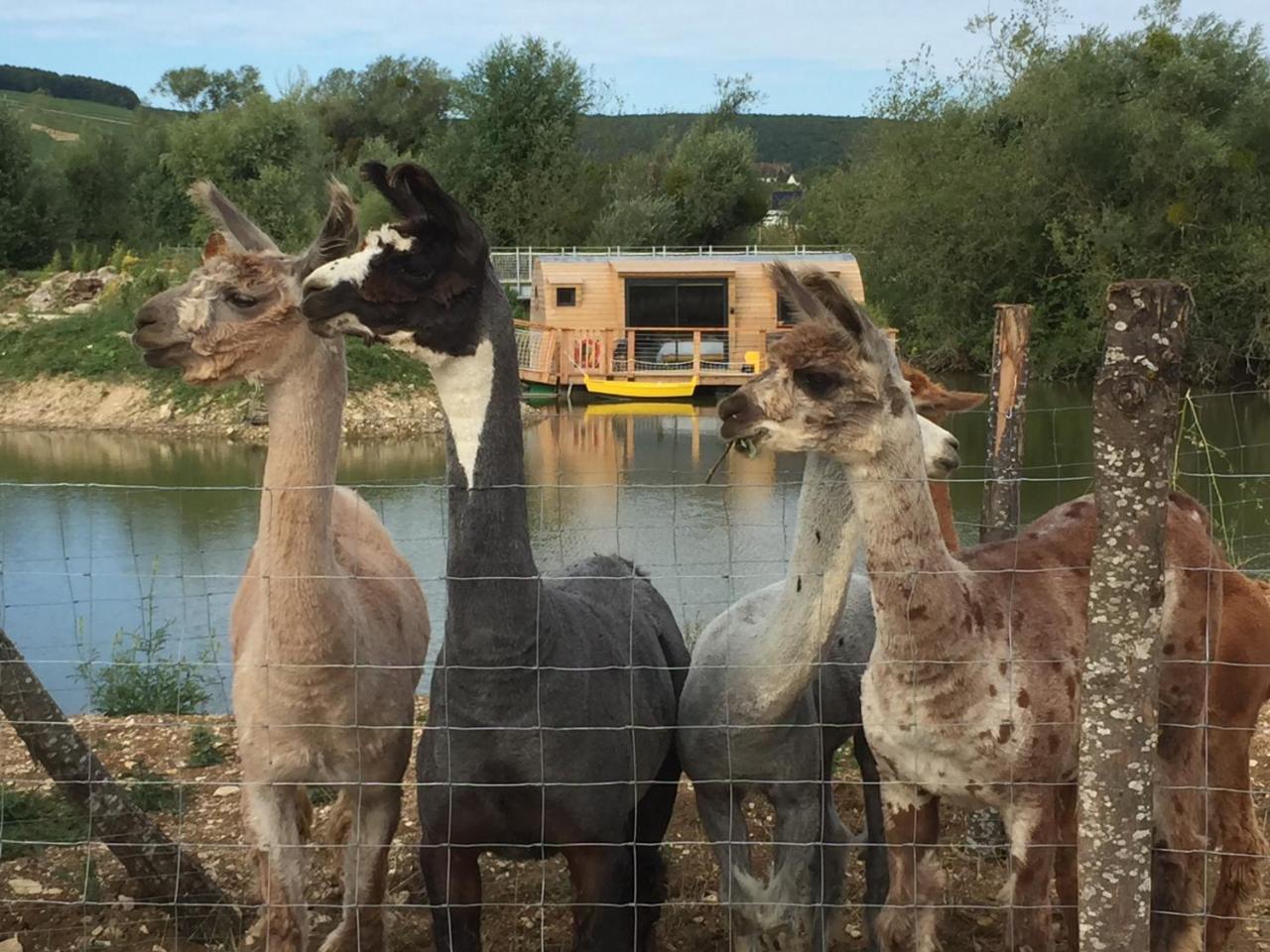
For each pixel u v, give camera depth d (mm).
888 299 35094
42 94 77062
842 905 4699
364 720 4301
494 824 3996
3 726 6609
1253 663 4371
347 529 5156
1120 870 3309
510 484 3912
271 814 4227
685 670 5059
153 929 4820
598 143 55562
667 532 11656
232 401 24438
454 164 47938
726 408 3867
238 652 4664
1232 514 10906
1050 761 3893
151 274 30328
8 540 13227
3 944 4492
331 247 4234
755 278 30547
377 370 25094
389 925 4895
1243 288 28781
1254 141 30672
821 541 4211
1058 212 32375
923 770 3943
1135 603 3219
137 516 14711
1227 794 4379
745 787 4520
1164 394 3141
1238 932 4734
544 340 30047
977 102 35812
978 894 5234
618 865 4180
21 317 29016
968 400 5230
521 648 3865
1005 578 4109
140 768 6320
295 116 47000
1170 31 32000
